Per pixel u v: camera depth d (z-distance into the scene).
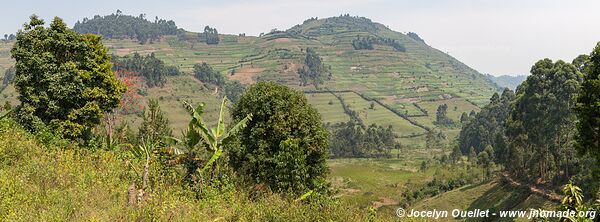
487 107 116.50
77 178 14.04
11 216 9.58
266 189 21.58
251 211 13.64
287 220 12.89
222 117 21.03
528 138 56.62
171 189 15.23
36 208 10.71
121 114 91.50
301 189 22.45
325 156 25.89
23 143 16.94
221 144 19.97
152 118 31.19
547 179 54.91
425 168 101.50
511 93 110.81
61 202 11.14
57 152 17.20
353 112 193.25
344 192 80.06
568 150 50.94
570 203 17.78
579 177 45.91
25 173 13.28
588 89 26.44
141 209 11.09
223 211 13.91
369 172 103.69
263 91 25.53
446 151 135.50
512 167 62.56
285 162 22.72
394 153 141.25
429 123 192.50
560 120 49.66
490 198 59.31
